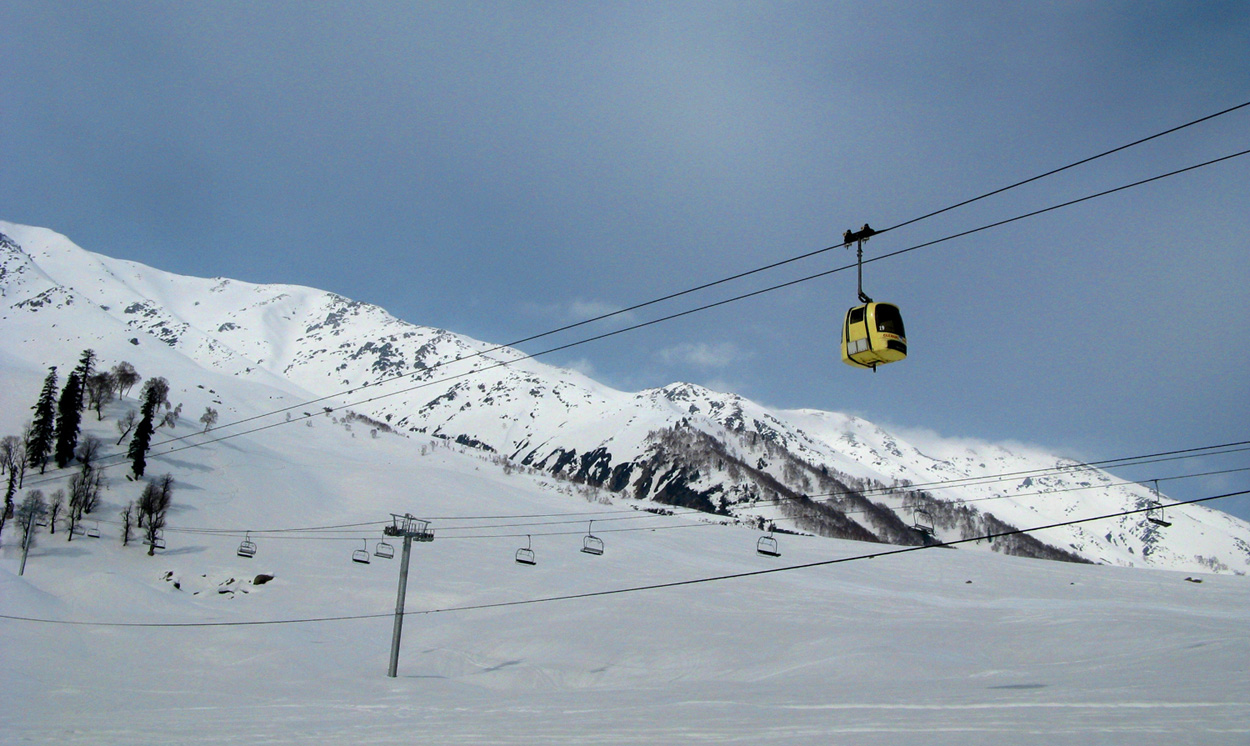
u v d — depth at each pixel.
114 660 54.25
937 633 68.81
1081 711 18.58
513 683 57.06
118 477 155.25
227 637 66.38
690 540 196.25
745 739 16.22
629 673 59.22
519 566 129.38
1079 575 168.12
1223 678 28.42
